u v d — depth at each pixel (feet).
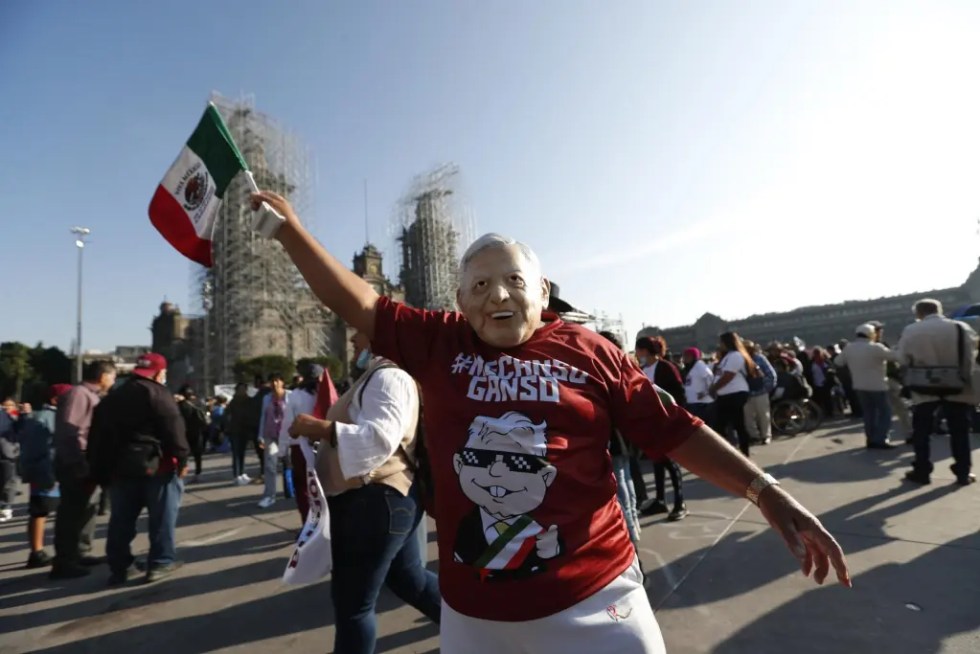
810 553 4.37
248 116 139.95
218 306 165.78
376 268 222.07
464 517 4.44
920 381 18.01
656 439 4.95
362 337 12.55
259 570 15.07
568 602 4.20
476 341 5.07
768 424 29.35
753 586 11.42
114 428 14.43
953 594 10.34
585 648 4.21
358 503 8.01
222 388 84.28
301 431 7.86
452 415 4.64
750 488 4.66
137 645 10.98
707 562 12.94
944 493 16.97
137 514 15.03
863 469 20.98
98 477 14.70
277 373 24.41
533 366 4.67
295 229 5.30
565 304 9.34
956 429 17.93
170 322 252.62
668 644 9.46
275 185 142.00
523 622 4.20
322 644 10.59
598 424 4.65
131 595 13.67
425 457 8.63
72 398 15.88
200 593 13.58
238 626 11.57
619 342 11.47
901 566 11.78
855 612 9.98
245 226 159.43
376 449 7.71
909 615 9.73
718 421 24.88
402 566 9.02
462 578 4.43
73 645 11.12
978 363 18.10
